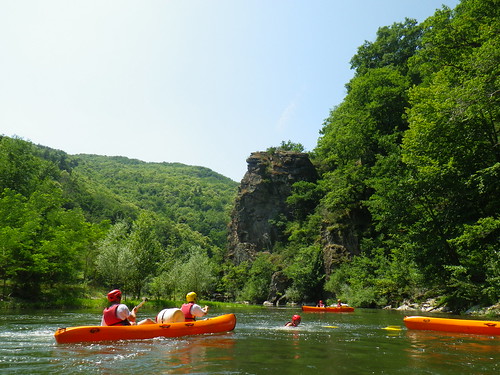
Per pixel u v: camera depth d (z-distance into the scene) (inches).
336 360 258.5
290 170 2842.0
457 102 826.8
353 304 1460.4
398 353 292.7
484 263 748.0
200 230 6195.9
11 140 1977.1
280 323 611.8
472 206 875.4
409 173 1045.2
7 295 1195.9
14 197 1499.8
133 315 397.7
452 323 466.3
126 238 1441.9
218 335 407.8
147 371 216.2
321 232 2113.7
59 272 1445.6
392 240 1317.7
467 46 1135.6
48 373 211.9
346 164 1991.9
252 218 2883.9
